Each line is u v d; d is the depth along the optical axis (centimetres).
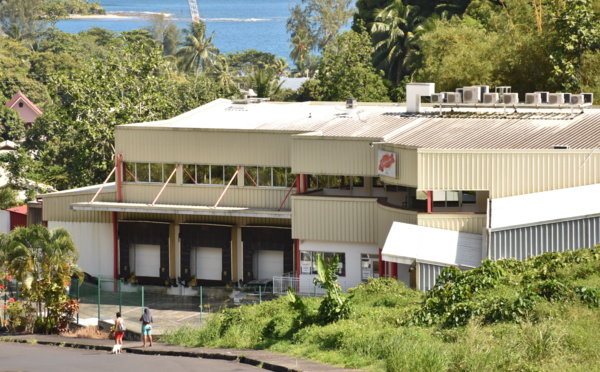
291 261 7775
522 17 10419
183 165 8138
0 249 7106
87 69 10994
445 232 6556
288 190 7800
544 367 3775
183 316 7062
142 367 4644
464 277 5284
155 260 8244
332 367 4238
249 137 7888
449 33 11156
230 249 7969
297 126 7969
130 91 11531
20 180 13575
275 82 14950
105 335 6719
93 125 10662
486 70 9925
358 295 5859
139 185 8269
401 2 15475
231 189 7981
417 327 4756
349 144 7356
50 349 6069
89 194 8388
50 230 7250
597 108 7800
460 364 3944
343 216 7344
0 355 5644
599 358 3853
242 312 5916
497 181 6581
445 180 6625
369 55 13712
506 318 4556
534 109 7662
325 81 13862
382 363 4203
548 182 6538
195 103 13950
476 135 7062
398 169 6856
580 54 9344
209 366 4588
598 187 6412
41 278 7150
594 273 5094
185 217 8150
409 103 8106
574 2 9350
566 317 4344
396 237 6444
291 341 5134
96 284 8388
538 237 6012
